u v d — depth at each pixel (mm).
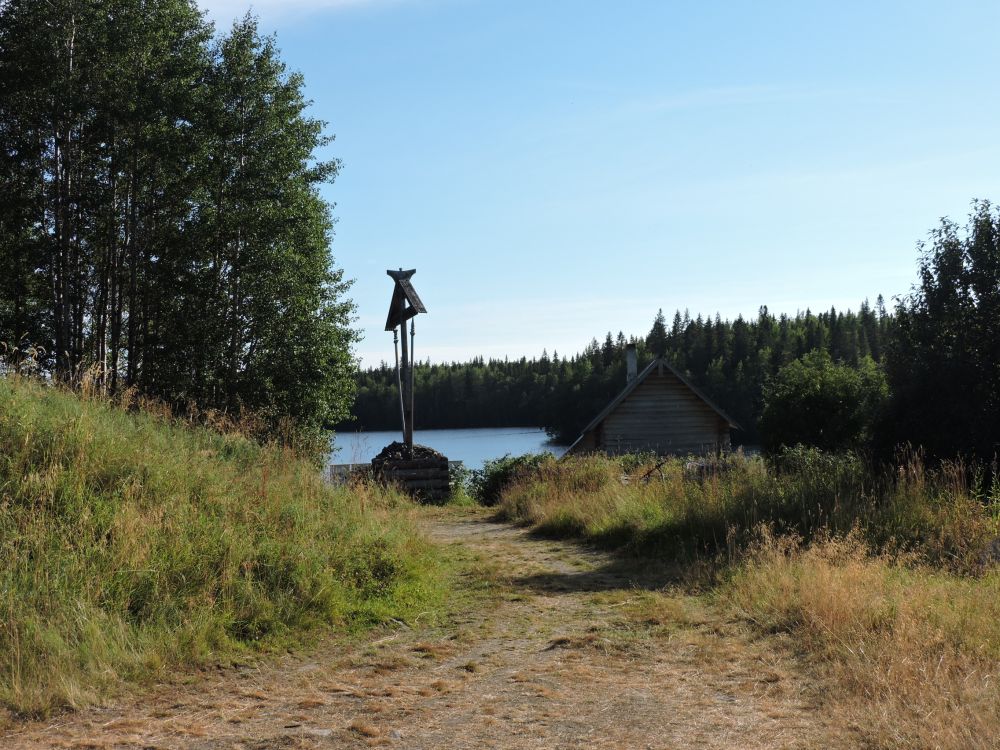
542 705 4785
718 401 74125
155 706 4832
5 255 23469
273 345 24656
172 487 7879
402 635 6520
